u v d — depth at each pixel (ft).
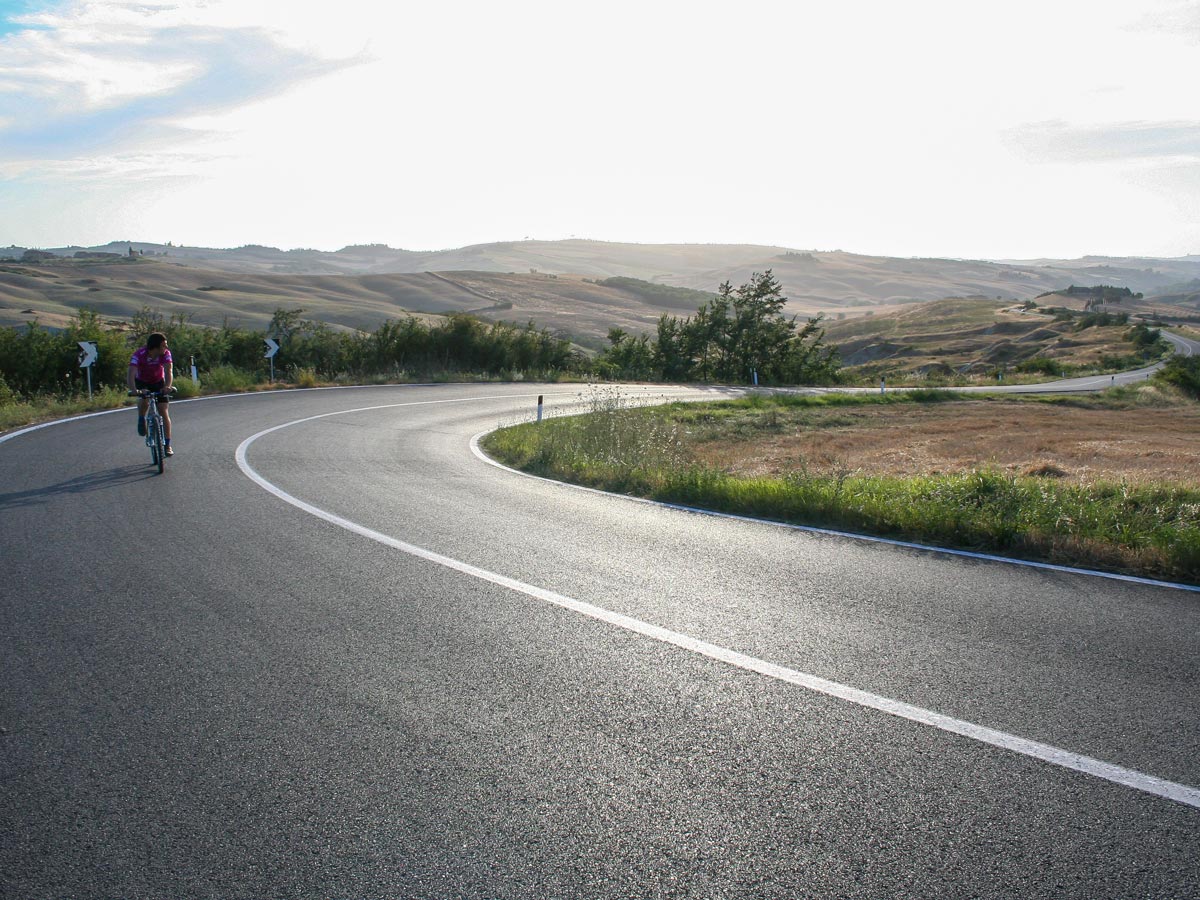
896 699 12.39
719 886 7.98
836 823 9.07
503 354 126.11
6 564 18.86
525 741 10.89
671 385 131.95
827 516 27.32
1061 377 209.15
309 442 45.52
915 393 121.29
